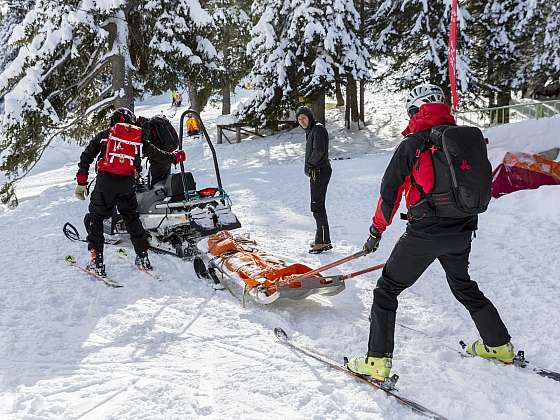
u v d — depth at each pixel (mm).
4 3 21984
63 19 12000
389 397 3039
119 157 5461
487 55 20656
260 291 4406
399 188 3023
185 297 4938
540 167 7828
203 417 2914
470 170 2828
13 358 3723
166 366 3555
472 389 3090
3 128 11898
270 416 2904
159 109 35594
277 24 20047
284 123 24562
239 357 3656
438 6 19000
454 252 3143
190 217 5984
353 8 19281
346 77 19500
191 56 14102
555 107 18766
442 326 4055
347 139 22938
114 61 13062
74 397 3172
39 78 12148
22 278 5617
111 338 4062
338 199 9258
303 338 3928
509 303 4375
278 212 8727
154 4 13156
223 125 23766
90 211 5570
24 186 18609
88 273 5691
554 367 3320
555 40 19562
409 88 20266
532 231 6098
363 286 5086
